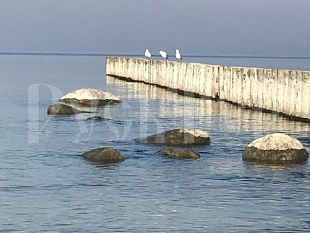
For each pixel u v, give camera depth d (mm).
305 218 14672
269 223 14328
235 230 13906
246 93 34750
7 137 25078
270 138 20328
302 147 20188
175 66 46000
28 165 19828
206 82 40375
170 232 13836
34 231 13883
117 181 17844
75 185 17438
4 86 51812
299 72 29062
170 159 20469
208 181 17844
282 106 30781
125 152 21562
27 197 16312
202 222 14422
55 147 22906
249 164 19781
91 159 20484
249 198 16234
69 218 14703
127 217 14781
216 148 22469
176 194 16594
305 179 18062
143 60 54688
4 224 14289
